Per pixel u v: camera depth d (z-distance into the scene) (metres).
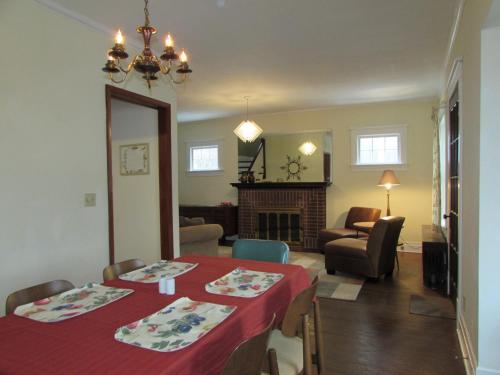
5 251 2.26
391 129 6.05
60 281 1.89
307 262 5.38
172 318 1.40
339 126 6.39
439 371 2.33
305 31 3.07
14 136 2.31
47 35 2.53
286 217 6.61
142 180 3.97
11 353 1.14
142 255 3.99
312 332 2.80
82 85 2.78
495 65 1.97
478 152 2.08
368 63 3.92
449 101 3.64
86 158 2.80
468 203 2.47
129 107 4.00
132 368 1.04
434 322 3.08
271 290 1.76
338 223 6.43
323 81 4.59
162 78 3.66
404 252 5.91
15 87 2.32
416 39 3.27
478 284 2.07
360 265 4.30
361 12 2.75
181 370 1.08
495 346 2.04
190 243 4.68
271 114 6.86
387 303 3.55
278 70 4.13
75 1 2.50
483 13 1.90
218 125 7.36
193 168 7.67
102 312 1.49
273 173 6.90
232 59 3.75
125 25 2.89
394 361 2.46
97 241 2.88
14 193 2.31
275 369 1.45
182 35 3.12
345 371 2.34
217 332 1.28
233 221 7.02
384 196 6.12
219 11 2.69
